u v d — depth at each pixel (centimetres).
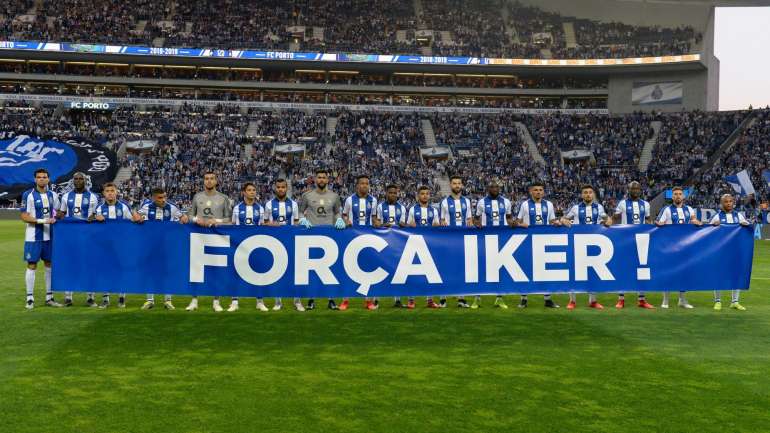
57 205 930
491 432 433
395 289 799
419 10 5228
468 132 4441
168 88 4738
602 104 5009
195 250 789
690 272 850
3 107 4341
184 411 467
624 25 4956
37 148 3139
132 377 552
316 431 432
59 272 792
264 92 4828
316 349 662
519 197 3744
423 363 606
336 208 977
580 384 543
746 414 472
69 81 4509
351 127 4450
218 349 657
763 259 1822
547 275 823
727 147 3962
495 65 4697
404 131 4419
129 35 4531
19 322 793
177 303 976
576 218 1012
